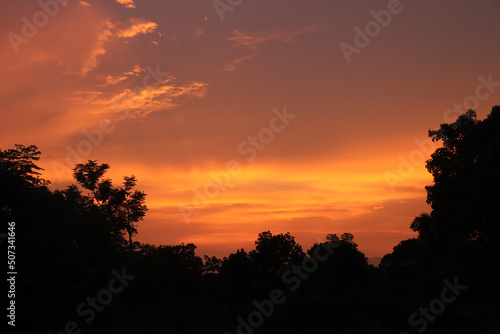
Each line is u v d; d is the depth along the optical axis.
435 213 41.16
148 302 27.02
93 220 25.66
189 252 33.03
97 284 22.73
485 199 34.00
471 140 41.03
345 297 22.14
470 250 31.81
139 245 32.69
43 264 19.36
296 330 19.77
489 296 26.03
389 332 18.64
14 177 21.61
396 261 51.56
